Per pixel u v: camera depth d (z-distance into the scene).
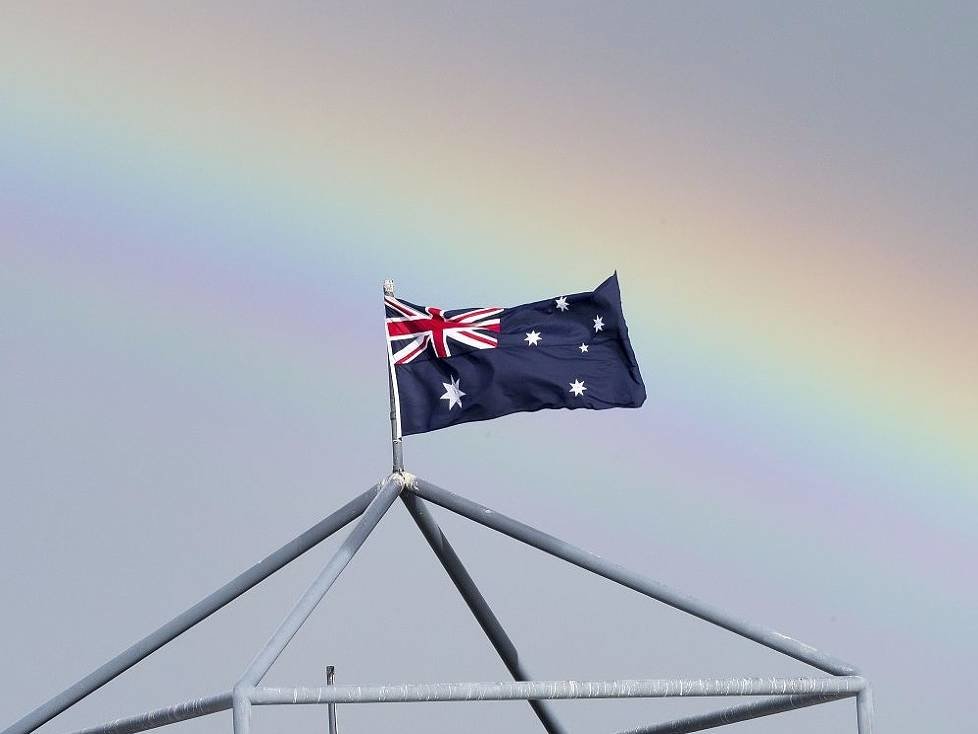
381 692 86.88
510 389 102.00
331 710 118.00
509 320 102.75
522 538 100.88
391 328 102.31
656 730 109.94
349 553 94.88
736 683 92.50
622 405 103.06
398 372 102.19
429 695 87.44
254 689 84.62
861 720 95.00
